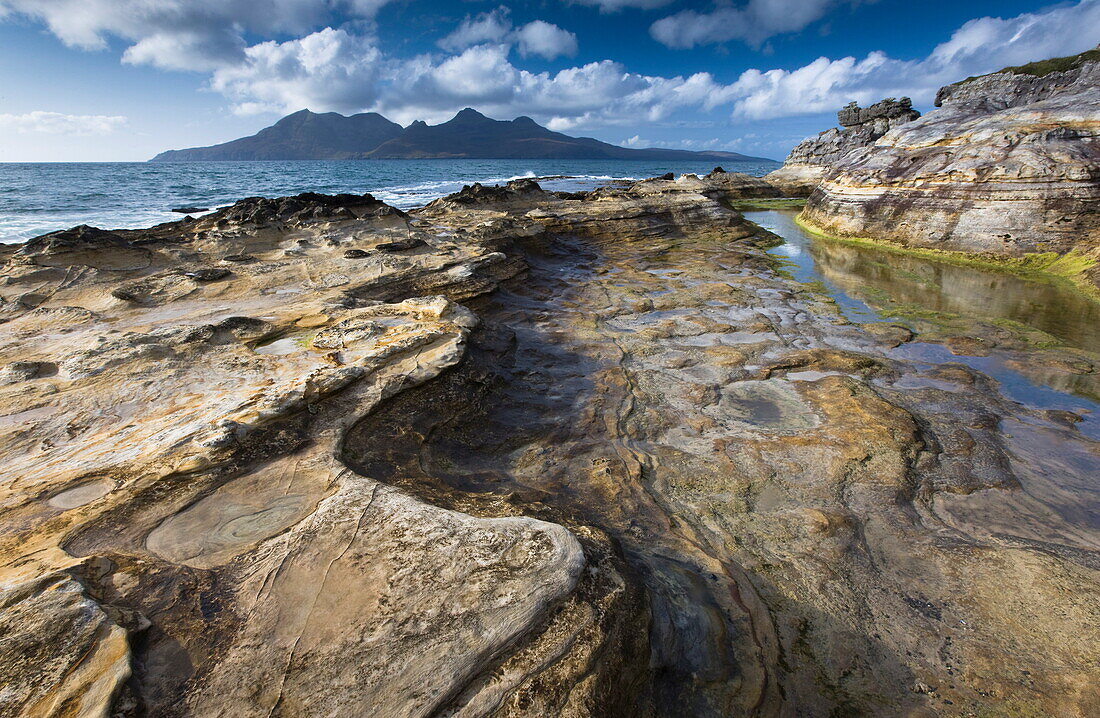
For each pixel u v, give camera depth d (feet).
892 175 63.98
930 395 26.08
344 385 18.79
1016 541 16.34
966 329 34.96
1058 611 13.48
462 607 9.86
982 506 18.07
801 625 13.19
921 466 20.27
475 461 19.45
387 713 8.20
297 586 10.53
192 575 10.83
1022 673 11.96
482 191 74.49
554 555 10.90
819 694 11.48
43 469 14.37
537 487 18.17
